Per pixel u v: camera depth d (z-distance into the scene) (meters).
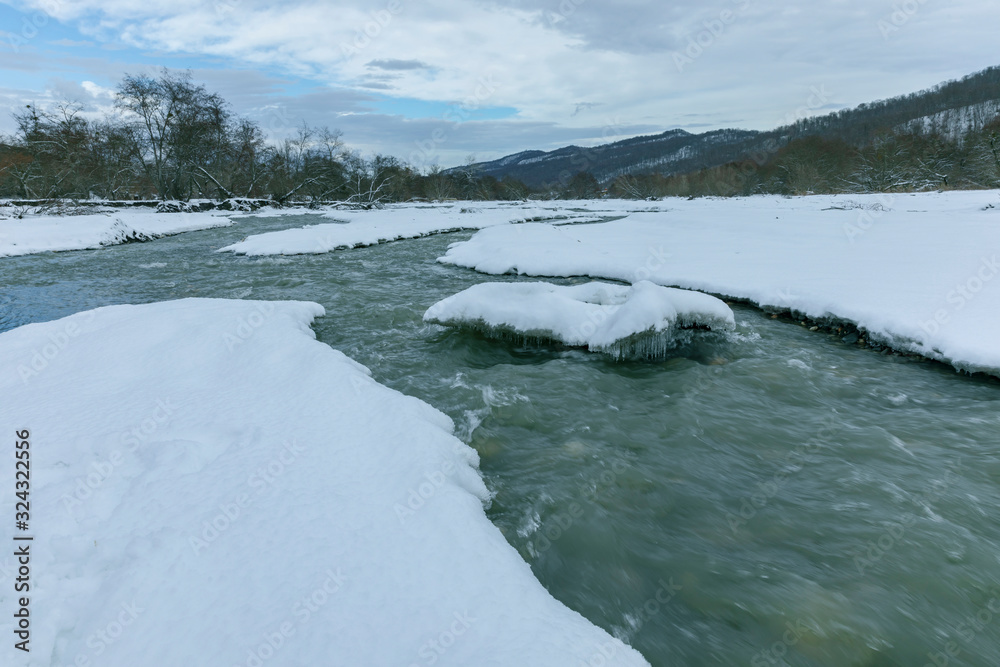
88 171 48.28
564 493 4.27
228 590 2.65
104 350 6.52
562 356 7.63
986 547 3.58
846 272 10.41
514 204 52.94
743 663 2.79
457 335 8.41
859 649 2.87
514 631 2.42
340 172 55.34
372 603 2.58
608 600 3.23
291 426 4.44
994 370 6.07
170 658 2.29
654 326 7.23
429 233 24.11
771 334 8.28
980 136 50.94
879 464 4.64
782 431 5.30
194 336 6.95
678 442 5.12
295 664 2.25
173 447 3.96
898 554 3.55
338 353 6.50
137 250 19.83
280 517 3.21
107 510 3.29
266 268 15.29
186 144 43.91
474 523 3.20
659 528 3.89
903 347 7.08
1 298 11.85
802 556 3.58
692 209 33.19
